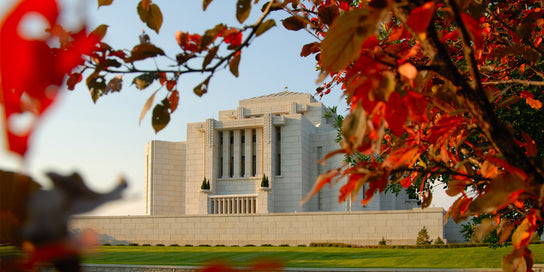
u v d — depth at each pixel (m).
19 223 0.47
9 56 0.47
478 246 36.34
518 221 2.07
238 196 60.03
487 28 3.61
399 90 1.35
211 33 1.82
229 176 62.75
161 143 67.25
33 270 0.48
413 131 2.16
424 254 29.89
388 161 1.56
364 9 1.17
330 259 28.81
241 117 65.81
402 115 1.37
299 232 47.50
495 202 1.47
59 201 0.48
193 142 64.94
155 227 51.09
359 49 1.23
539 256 23.97
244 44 1.89
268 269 0.55
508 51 2.59
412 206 66.81
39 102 0.48
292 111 65.44
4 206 0.47
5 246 0.47
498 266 22.19
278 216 48.38
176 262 27.69
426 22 1.13
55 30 0.49
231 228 49.28
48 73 0.49
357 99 1.45
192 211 62.91
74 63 0.50
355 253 33.06
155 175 66.00
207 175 62.19
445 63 1.62
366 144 1.45
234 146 62.84
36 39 0.48
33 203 0.47
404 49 2.14
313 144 64.12
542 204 1.48
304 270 21.69
